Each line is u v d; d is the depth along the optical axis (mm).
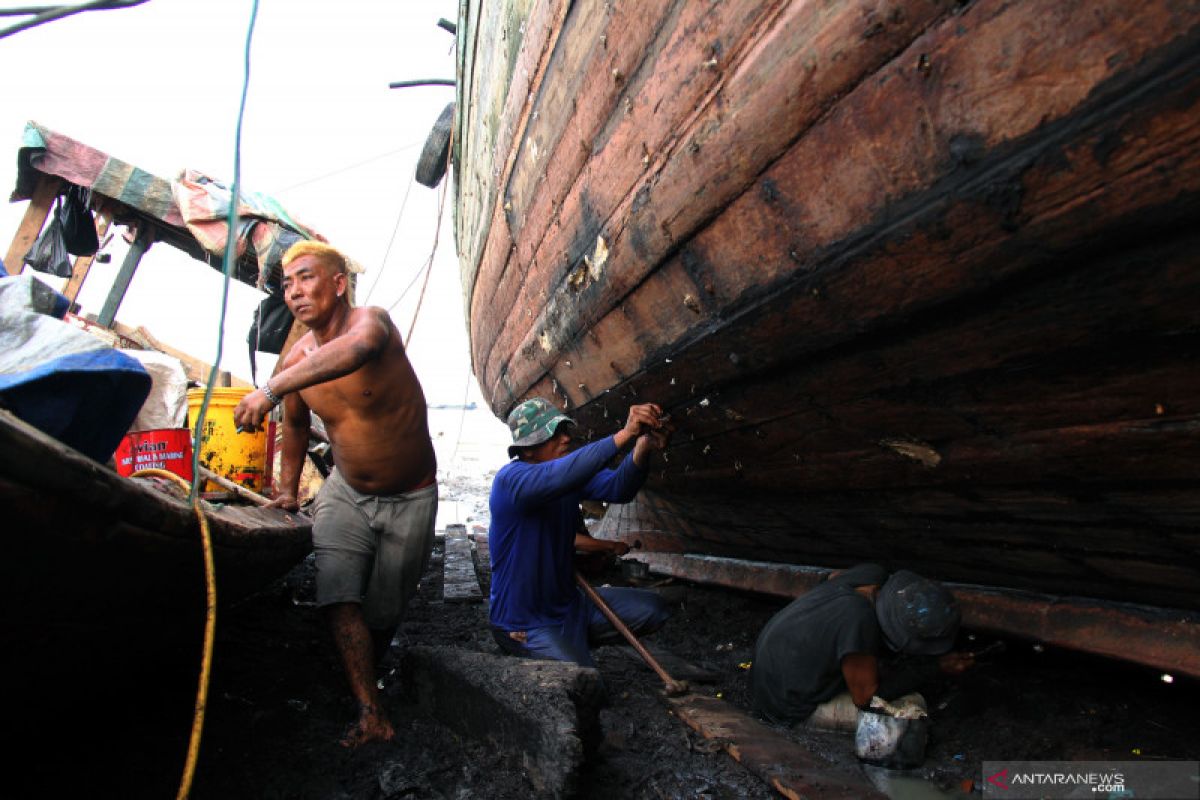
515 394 4961
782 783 2211
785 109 1571
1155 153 1130
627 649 3969
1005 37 1193
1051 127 1205
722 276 2000
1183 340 1385
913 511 2613
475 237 4723
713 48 1706
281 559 3203
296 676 3131
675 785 2295
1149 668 2258
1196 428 1536
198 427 2002
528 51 2738
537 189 2947
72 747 2230
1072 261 1350
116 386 1767
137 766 2160
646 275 2299
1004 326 1572
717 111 1741
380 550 2969
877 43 1362
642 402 3031
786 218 1720
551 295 3174
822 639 2684
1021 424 1844
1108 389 1592
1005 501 2215
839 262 1662
